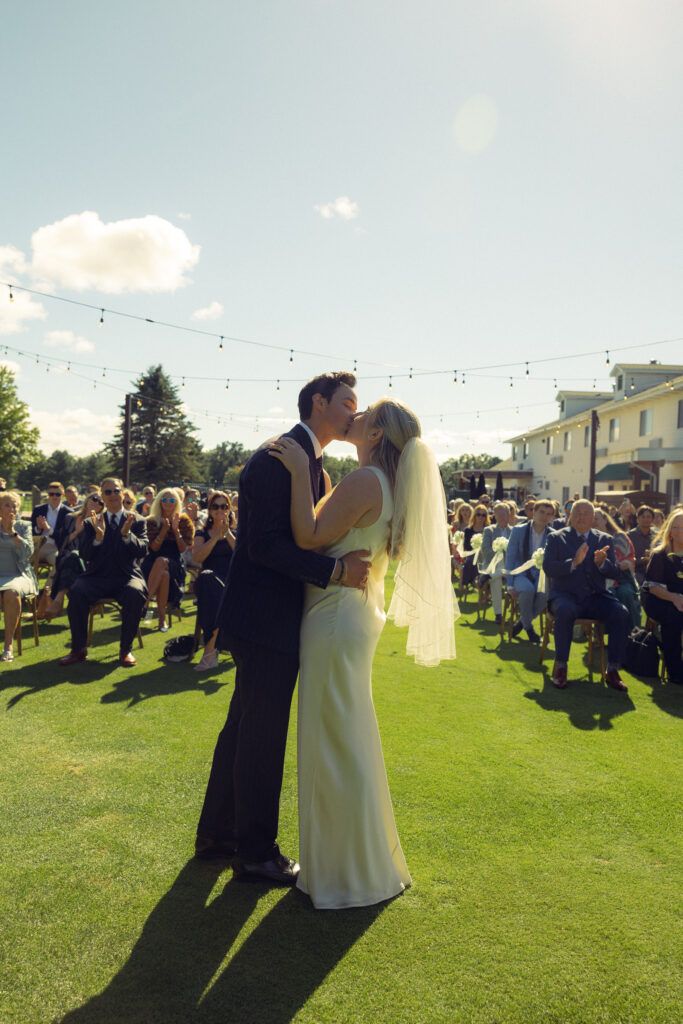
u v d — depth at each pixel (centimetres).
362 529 239
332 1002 185
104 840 276
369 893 234
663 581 566
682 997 190
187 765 353
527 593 716
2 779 333
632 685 546
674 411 2448
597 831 291
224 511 572
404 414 247
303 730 237
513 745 396
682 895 243
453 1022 179
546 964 203
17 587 591
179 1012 180
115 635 695
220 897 238
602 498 2477
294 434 248
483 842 279
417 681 544
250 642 241
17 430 4766
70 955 204
